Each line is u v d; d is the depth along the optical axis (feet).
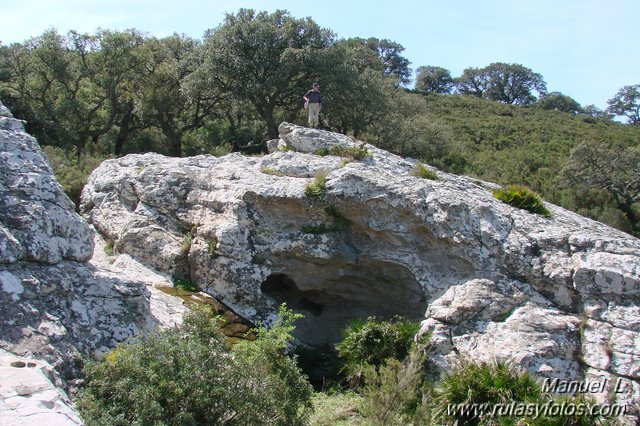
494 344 33.14
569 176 134.72
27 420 15.88
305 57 108.88
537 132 182.80
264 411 21.80
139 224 44.91
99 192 50.19
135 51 123.85
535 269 36.35
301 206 41.24
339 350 37.32
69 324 24.34
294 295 44.57
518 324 33.86
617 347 31.96
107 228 47.06
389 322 38.34
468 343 33.88
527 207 44.57
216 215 43.70
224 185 45.01
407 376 26.61
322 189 40.91
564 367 32.17
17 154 27.68
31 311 23.12
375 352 34.96
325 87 109.50
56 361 21.93
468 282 36.63
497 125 188.24
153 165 49.75
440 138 131.85
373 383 28.32
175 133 129.08
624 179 130.72
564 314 34.83
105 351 24.67
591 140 155.02
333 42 119.03
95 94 131.34
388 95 124.36
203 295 40.60
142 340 21.77
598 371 31.78
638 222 125.18
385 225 40.22
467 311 35.09
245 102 114.32
